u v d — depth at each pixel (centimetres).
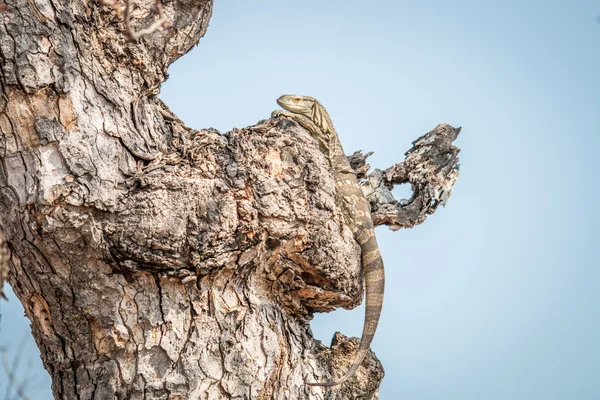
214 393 1292
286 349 1386
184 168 1293
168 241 1220
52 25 1235
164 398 1269
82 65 1259
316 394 1450
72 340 1310
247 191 1295
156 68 1372
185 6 1375
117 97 1293
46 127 1216
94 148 1239
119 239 1215
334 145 1596
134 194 1234
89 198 1205
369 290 1500
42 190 1195
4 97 1207
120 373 1278
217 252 1252
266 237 1314
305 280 1402
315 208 1348
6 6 1216
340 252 1372
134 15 1332
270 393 1356
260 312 1362
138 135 1305
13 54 1202
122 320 1270
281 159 1352
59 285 1266
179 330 1288
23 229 1226
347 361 1559
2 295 1038
